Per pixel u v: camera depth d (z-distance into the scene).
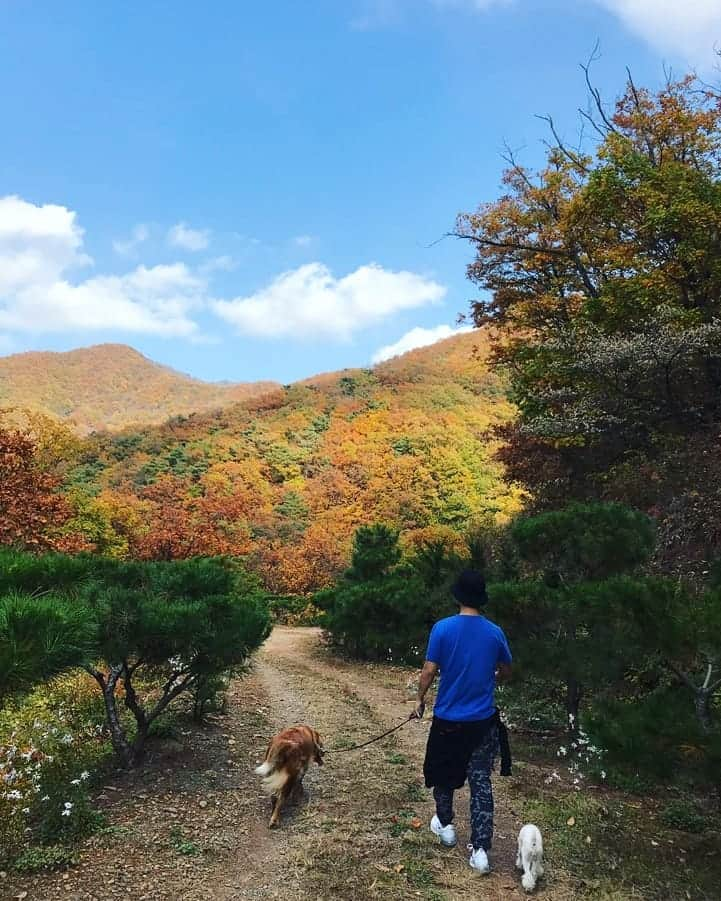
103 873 3.37
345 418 88.88
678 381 15.65
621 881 3.43
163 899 3.14
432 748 3.75
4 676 2.76
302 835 3.94
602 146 18.52
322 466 74.12
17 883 3.24
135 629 4.66
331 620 12.92
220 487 62.97
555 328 19.91
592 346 15.11
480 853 3.51
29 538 16.95
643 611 3.70
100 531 33.03
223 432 85.69
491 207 21.19
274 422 89.00
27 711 5.94
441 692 3.77
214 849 3.70
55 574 4.25
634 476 13.41
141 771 4.98
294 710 7.57
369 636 11.88
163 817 4.12
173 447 80.25
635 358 14.27
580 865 3.63
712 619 3.46
